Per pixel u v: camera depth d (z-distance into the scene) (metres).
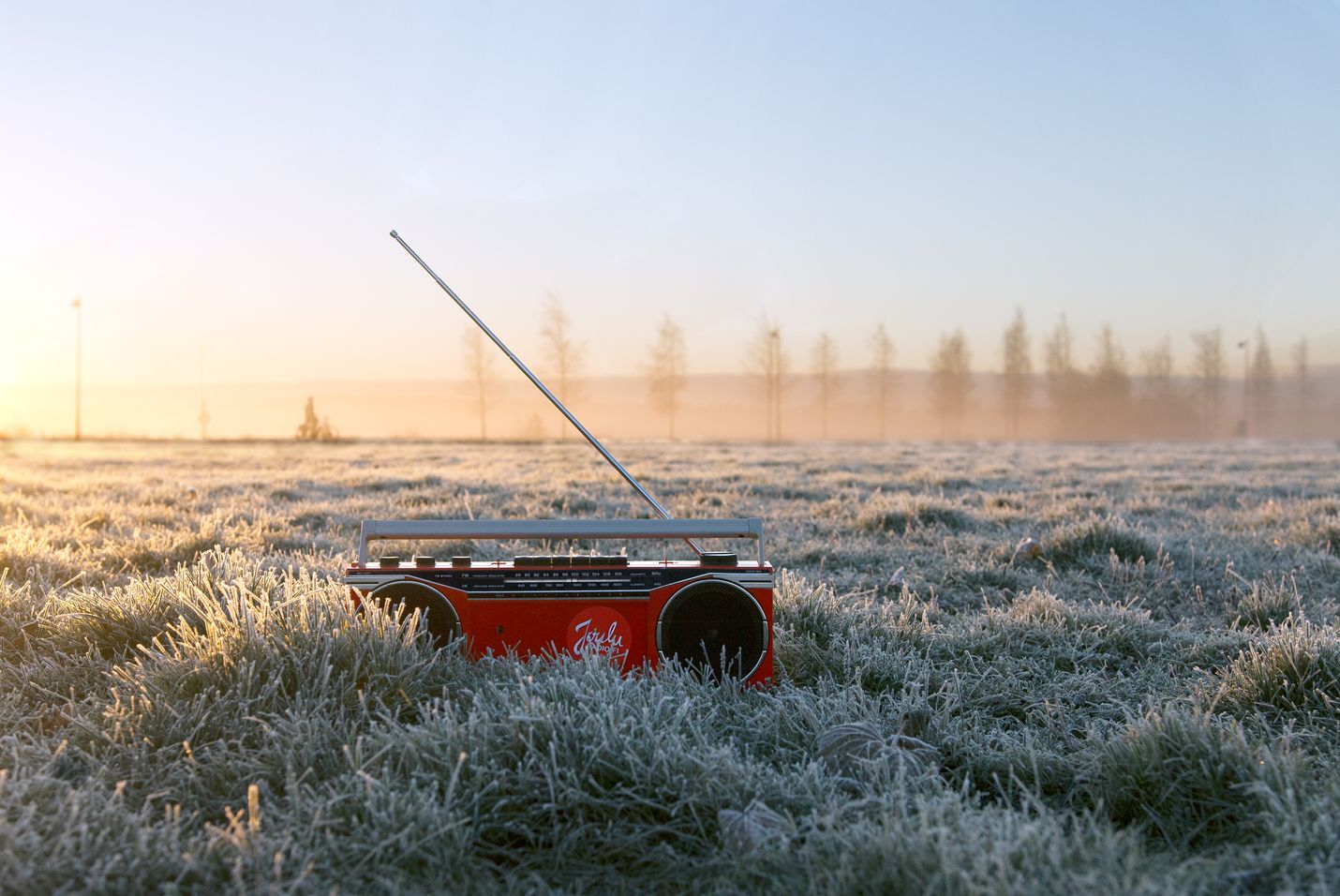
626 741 1.22
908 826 1.11
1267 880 1.09
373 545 2.64
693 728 1.29
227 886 1.07
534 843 1.17
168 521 3.07
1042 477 6.09
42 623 1.64
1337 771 1.23
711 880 1.12
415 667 1.38
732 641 1.47
